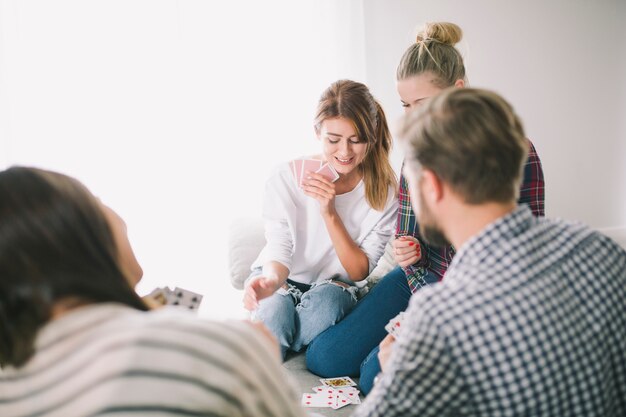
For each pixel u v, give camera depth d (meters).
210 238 3.46
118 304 0.70
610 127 4.29
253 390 0.66
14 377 0.65
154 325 0.64
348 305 2.00
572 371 0.79
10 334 0.66
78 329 0.64
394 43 3.67
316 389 1.77
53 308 0.68
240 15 3.30
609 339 0.84
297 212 2.08
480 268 0.83
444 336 0.78
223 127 3.38
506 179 0.85
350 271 2.03
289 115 3.49
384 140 2.04
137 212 3.29
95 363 0.61
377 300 1.94
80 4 3.01
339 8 3.44
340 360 1.85
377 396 0.88
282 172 2.06
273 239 2.07
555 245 0.86
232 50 3.32
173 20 3.17
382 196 2.04
